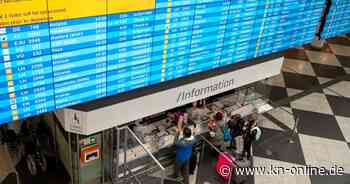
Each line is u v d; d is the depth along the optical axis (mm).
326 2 2955
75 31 1723
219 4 2221
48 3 1572
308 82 7668
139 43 2006
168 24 2061
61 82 1823
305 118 6438
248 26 2502
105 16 1779
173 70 2289
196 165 5129
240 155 5156
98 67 1916
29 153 4840
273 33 2729
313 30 3047
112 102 2127
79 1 1656
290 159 5438
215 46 2410
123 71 2041
